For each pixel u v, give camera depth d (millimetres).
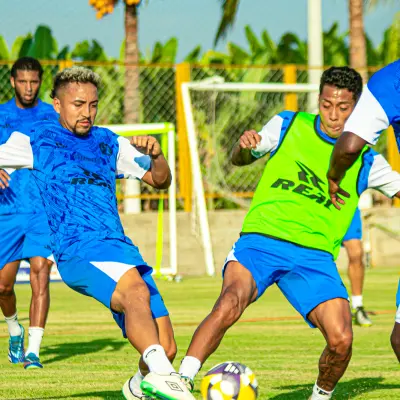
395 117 11711
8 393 14055
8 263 17719
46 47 55094
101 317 27125
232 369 11047
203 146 47312
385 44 63156
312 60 53062
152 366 10375
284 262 12164
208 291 35438
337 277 12305
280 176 12586
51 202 12047
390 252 48156
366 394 13914
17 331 18062
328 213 12422
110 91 45625
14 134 12414
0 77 42969
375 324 25078
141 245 43906
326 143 12492
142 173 12562
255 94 48344
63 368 17031
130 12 56594
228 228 45812
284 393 14008
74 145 12352
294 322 25547
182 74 45938
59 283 40906
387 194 12750
